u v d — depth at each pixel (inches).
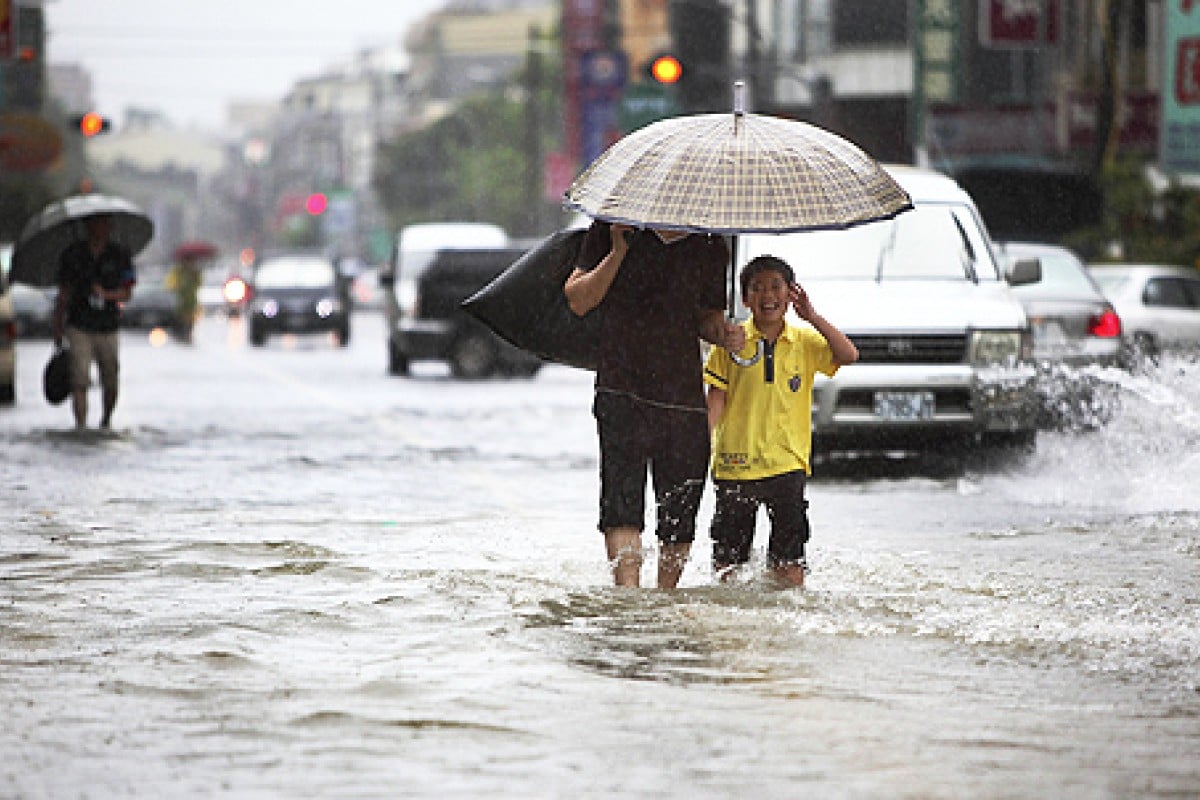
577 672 646.5
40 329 4402.1
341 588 823.7
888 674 647.1
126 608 773.9
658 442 803.4
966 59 4360.2
